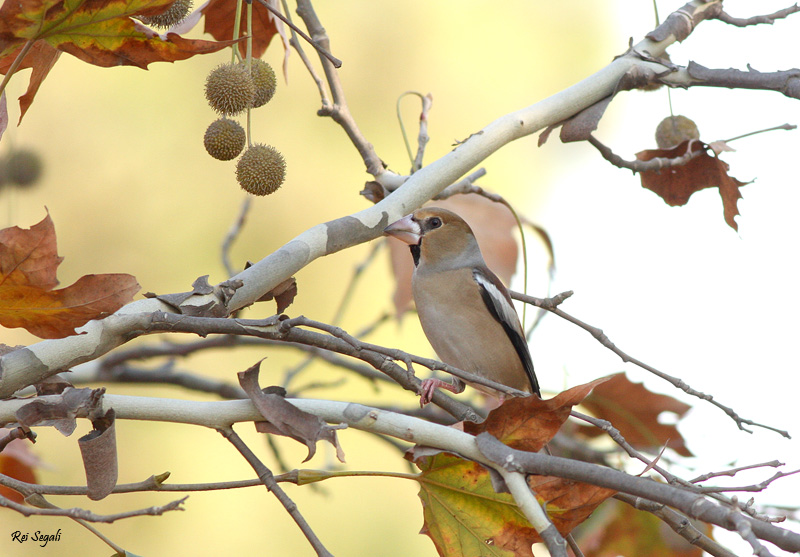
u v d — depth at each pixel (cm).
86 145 1407
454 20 1595
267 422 498
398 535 1382
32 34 488
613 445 1058
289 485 1371
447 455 509
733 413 642
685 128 838
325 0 1563
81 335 513
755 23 841
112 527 1242
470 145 705
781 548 388
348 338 515
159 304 548
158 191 1411
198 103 1470
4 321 498
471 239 1022
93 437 464
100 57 507
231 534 1308
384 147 1540
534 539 517
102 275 486
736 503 407
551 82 1605
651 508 571
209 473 1330
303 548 1338
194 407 493
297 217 1467
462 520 525
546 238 1065
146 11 484
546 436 500
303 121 1505
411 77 1580
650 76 793
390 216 666
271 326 516
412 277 1037
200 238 1416
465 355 1010
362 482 1397
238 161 665
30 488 476
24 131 1373
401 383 546
